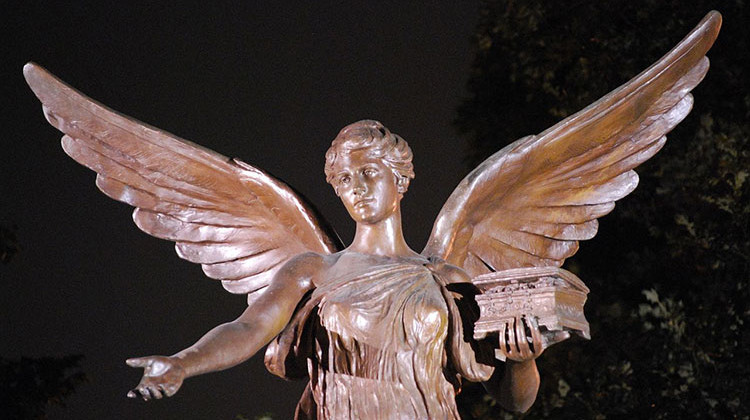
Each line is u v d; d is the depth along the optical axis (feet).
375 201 15.53
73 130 17.13
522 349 14.32
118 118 17.04
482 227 17.21
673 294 32.86
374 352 15.06
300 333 15.35
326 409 15.20
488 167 16.78
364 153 15.58
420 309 15.15
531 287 14.55
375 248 15.65
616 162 17.46
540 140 16.92
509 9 36.09
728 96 34.24
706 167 33.04
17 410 33.42
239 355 14.25
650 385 32.68
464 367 15.37
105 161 17.19
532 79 35.76
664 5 34.99
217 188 17.21
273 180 16.98
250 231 17.29
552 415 32.48
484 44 36.47
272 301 15.08
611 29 35.35
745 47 34.24
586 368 32.81
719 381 32.27
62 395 34.14
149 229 17.28
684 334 32.50
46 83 17.06
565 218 17.43
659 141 17.49
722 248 33.01
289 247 17.20
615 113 17.13
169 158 17.13
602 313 33.19
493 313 14.57
